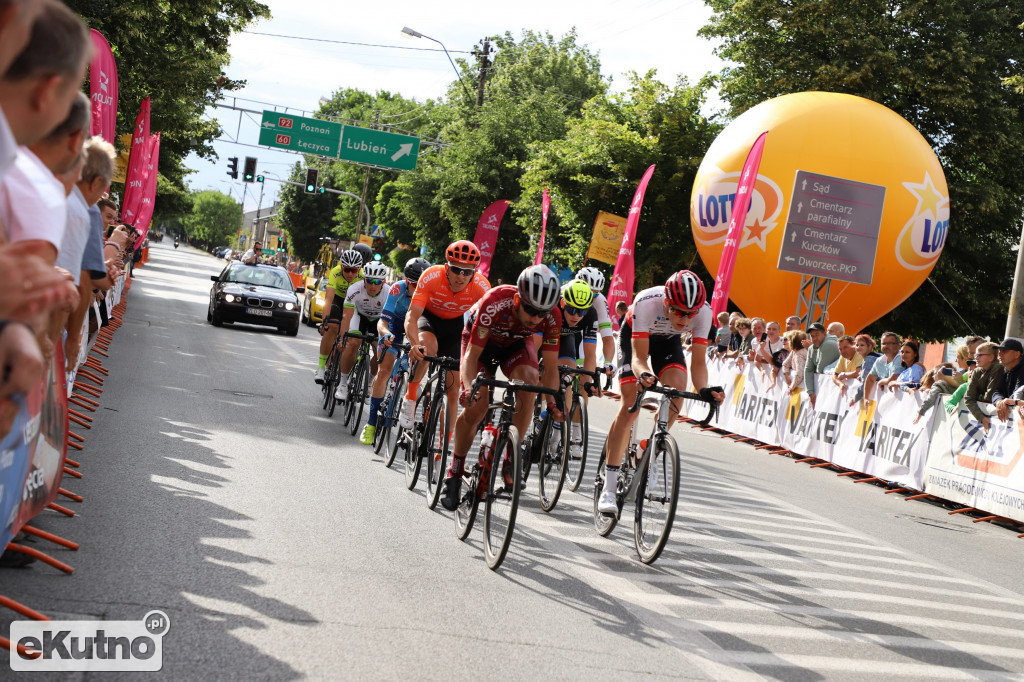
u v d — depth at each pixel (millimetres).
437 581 4199
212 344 15305
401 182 37594
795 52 23922
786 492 8508
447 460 5863
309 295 25125
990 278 23312
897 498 9109
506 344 5391
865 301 17375
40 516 4367
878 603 4844
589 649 3537
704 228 18578
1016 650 4277
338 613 3564
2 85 1683
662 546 4910
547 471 6422
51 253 2139
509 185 33188
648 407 15469
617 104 26547
